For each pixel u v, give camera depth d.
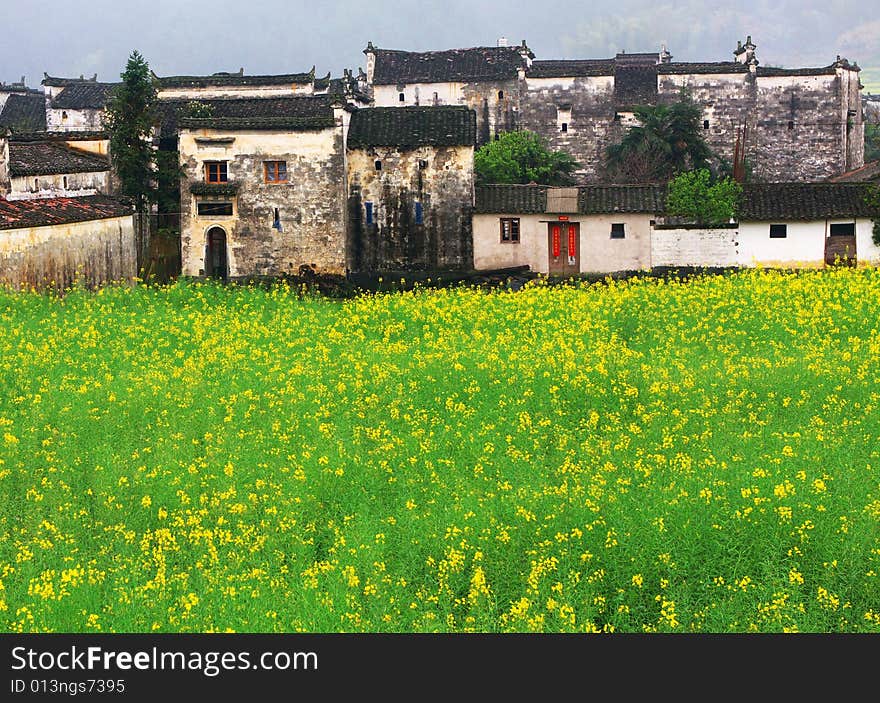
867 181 45.19
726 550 14.03
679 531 14.25
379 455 18.31
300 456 18.30
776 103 70.88
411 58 73.38
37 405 21.47
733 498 15.17
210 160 45.41
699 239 43.91
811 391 21.72
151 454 18.81
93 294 34.97
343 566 13.94
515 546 14.37
